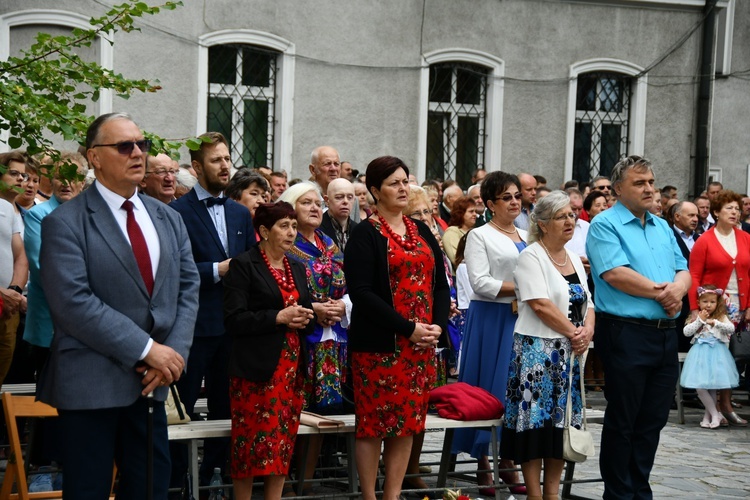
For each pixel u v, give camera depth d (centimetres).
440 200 1394
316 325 712
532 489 703
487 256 769
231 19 1602
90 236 492
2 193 793
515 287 709
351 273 648
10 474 596
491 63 1803
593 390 1244
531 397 689
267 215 642
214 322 689
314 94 1672
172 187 746
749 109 2042
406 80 1736
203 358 688
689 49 1956
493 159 1817
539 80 1842
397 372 642
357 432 652
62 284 482
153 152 573
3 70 587
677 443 994
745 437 1035
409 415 644
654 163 1952
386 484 657
